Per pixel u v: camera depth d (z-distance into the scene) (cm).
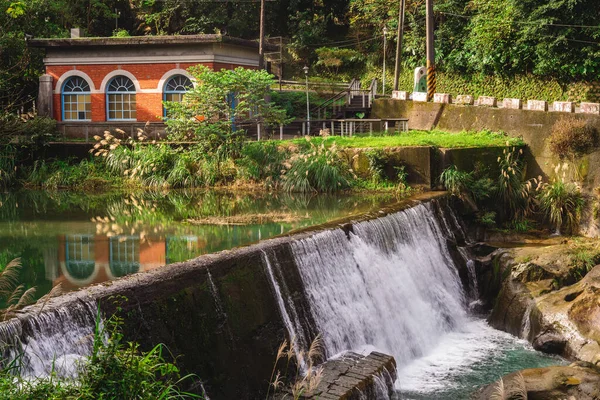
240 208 1731
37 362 735
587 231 1927
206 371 927
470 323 1614
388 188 2012
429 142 2127
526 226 1984
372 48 4456
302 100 3469
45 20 3359
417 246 1608
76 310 800
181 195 1997
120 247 1262
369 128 2784
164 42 2586
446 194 1919
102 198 1942
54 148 2406
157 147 2333
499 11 3444
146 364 689
